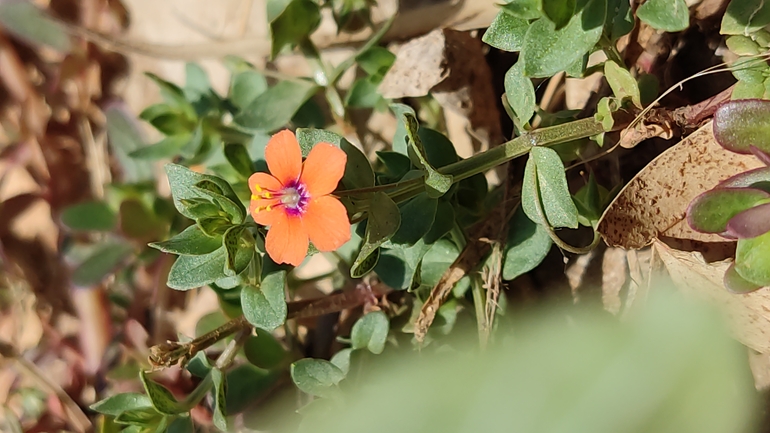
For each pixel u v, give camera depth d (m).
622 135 0.14
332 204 0.13
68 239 0.20
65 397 0.19
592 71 0.14
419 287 0.15
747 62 0.13
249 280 0.14
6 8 0.19
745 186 0.13
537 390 0.10
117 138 0.19
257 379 0.16
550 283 0.15
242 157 0.16
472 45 0.16
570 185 0.15
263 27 0.18
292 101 0.16
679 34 0.15
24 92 0.20
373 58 0.16
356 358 0.15
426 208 0.14
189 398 0.15
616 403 0.09
